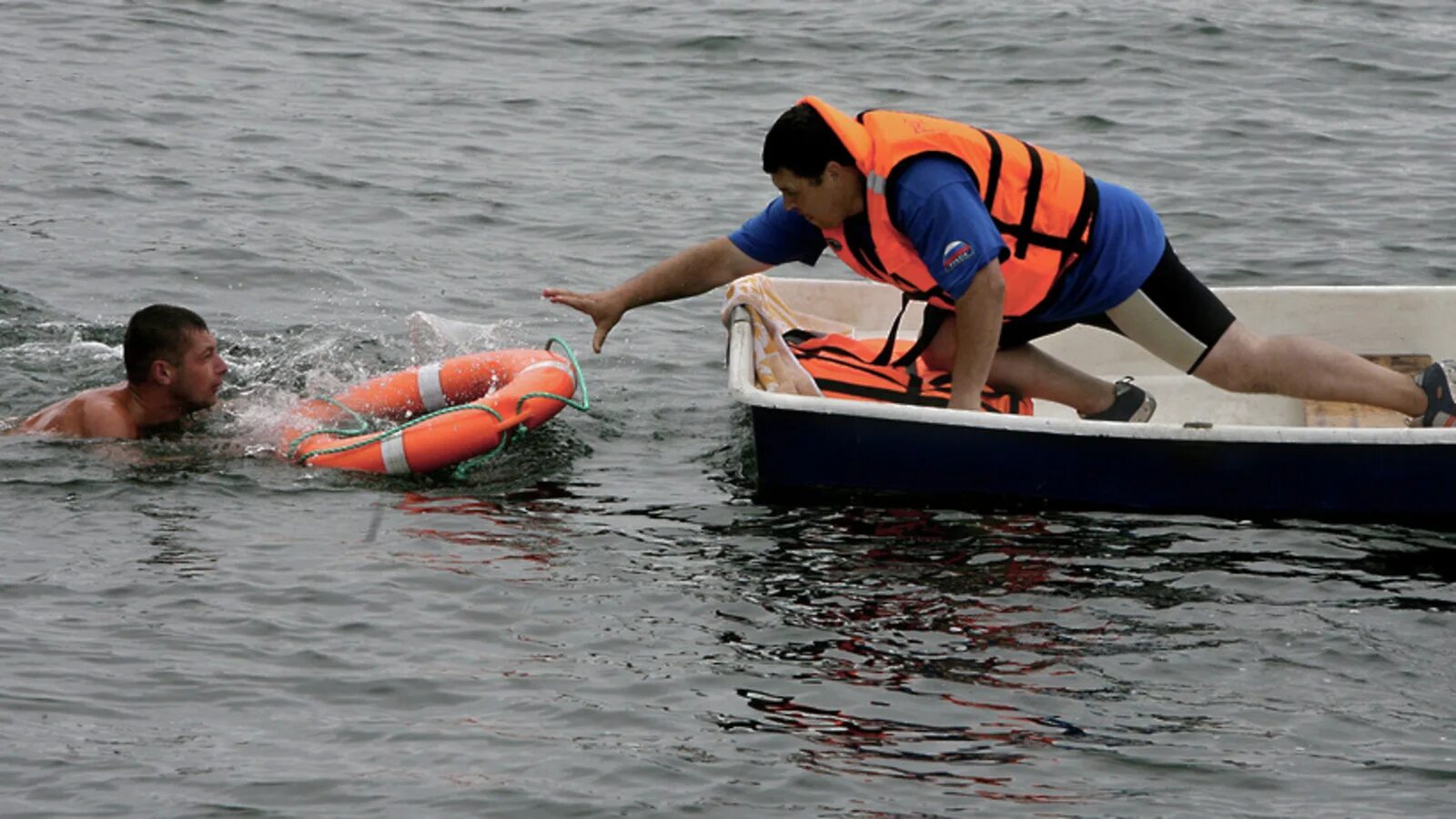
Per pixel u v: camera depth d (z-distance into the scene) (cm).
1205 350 1369
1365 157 2433
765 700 1005
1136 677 1041
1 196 2142
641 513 1316
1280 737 970
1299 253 2036
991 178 1290
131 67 2741
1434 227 2131
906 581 1182
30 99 2538
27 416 1496
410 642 1073
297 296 1878
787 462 1347
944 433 1309
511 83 2791
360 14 3145
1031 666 1055
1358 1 3319
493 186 2300
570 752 940
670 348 1769
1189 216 2178
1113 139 2514
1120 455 1302
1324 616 1130
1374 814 888
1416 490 1291
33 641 1055
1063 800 901
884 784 913
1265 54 2956
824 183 1295
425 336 1625
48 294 1830
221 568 1178
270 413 1503
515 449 1465
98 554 1197
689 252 1464
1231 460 1294
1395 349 1603
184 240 2027
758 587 1170
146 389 1447
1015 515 1309
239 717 972
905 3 3269
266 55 2872
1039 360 1445
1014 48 2977
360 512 1302
